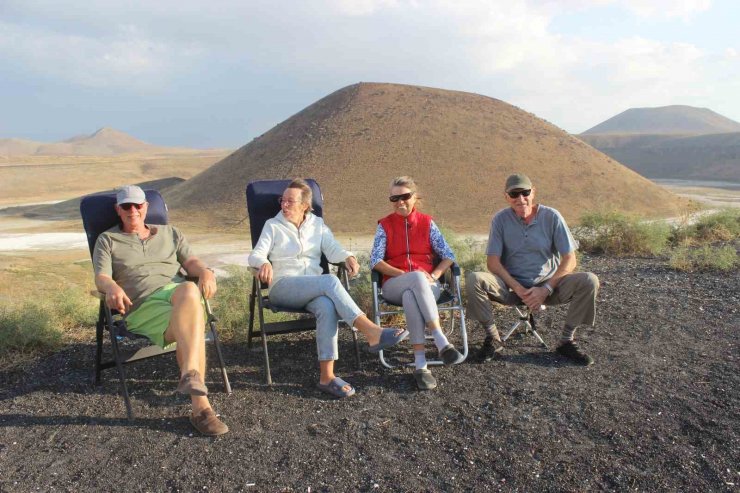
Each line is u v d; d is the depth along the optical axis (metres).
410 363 4.30
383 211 40.28
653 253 8.98
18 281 11.91
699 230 10.80
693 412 3.32
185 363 3.30
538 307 4.19
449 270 4.52
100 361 4.02
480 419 3.33
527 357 4.33
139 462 2.95
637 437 3.07
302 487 2.71
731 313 5.20
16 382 4.09
